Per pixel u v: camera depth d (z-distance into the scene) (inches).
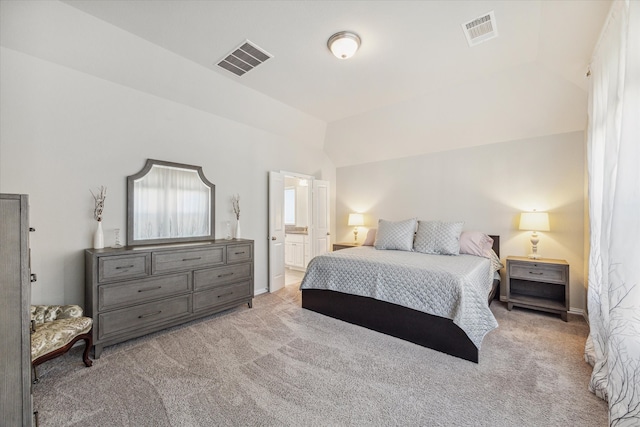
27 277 42.8
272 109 152.4
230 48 99.7
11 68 83.7
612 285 58.2
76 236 96.3
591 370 79.3
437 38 93.4
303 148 192.5
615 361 55.8
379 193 197.6
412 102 145.8
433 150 171.3
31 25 80.8
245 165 154.3
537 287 135.6
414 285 97.9
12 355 41.4
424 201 176.4
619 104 65.8
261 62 108.7
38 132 88.6
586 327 110.3
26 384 42.4
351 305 115.3
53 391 69.6
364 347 94.1
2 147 82.7
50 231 90.9
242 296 131.6
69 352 89.9
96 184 101.0
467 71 115.6
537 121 131.7
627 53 55.5
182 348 92.8
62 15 81.0
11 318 41.4
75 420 59.7
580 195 127.0
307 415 61.8
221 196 142.7
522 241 142.3
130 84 108.3
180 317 107.9
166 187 120.6
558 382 73.6
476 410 63.3
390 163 192.1
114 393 69.0
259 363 83.5
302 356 87.7
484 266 116.3
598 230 85.7
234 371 79.1
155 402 65.7
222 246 123.3
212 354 88.8
